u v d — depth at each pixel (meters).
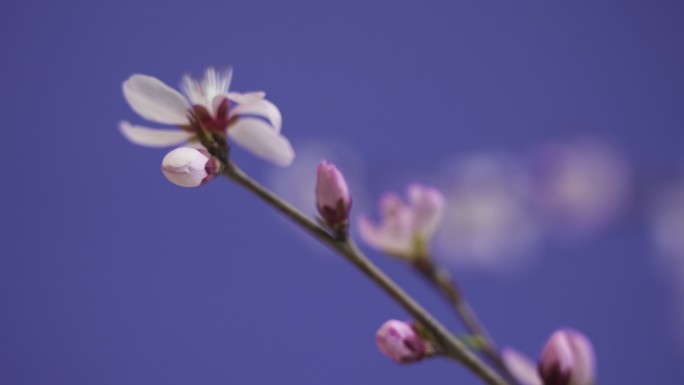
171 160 0.32
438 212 0.36
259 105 0.33
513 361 0.35
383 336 0.33
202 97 0.33
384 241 0.37
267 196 0.33
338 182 0.33
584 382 0.33
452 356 0.33
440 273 0.36
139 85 0.33
